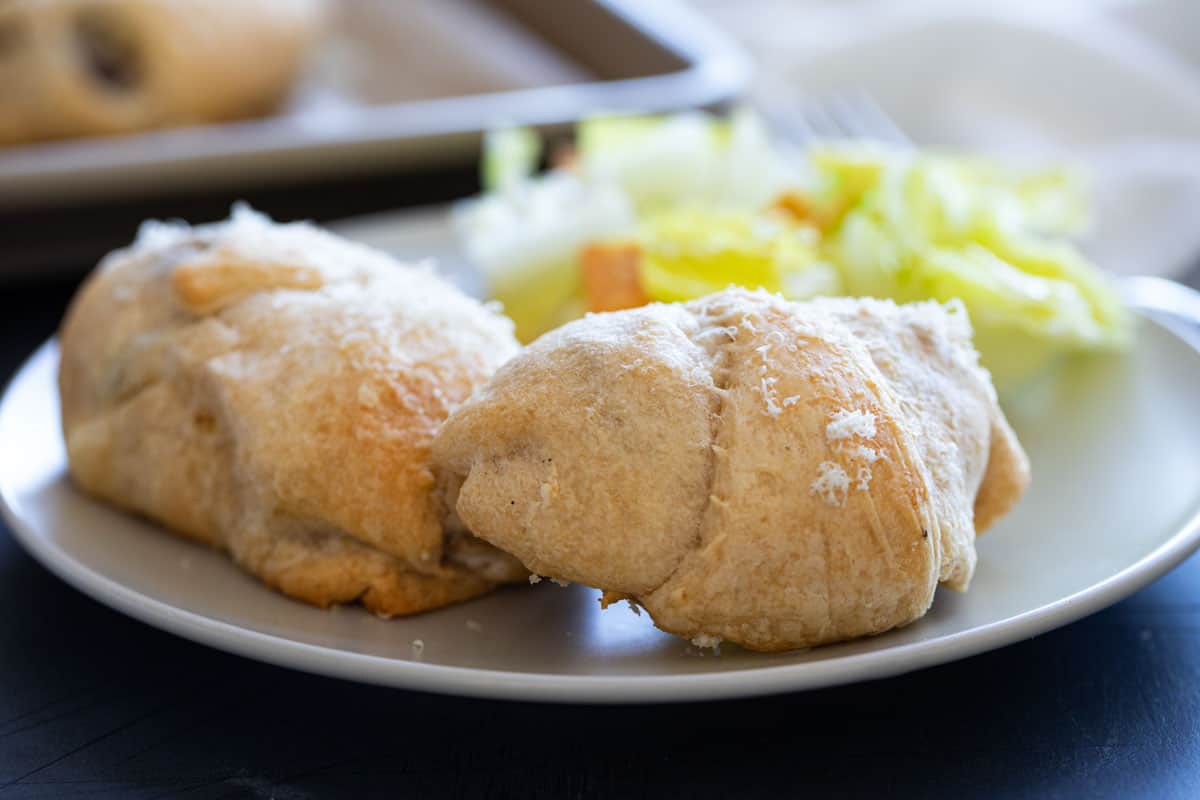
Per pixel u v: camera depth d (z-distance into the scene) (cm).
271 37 81
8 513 47
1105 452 48
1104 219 70
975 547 45
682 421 41
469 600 44
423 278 48
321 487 44
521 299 58
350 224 66
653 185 62
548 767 41
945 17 93
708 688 39
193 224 67
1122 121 88
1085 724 42
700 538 41
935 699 43
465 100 87
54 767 42
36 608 47
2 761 42
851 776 41
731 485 40
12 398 51
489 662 42
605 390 41
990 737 42
